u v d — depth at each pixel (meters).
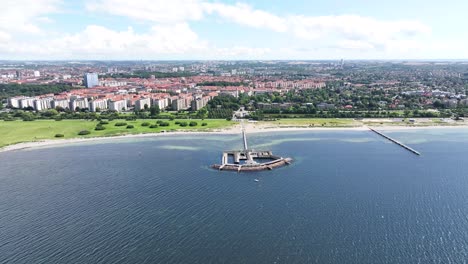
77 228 145.00
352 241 134.12
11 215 157.25
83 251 128.38
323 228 143.88
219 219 152.75
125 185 194.25
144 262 122.00
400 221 149.00
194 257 124.94
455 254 124.75
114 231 142.50
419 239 134.75
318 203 167.75
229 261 122.62
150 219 152.88
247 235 139.38
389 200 170.38
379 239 135.25
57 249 129.62
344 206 164.00
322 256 125.06
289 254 126.50
